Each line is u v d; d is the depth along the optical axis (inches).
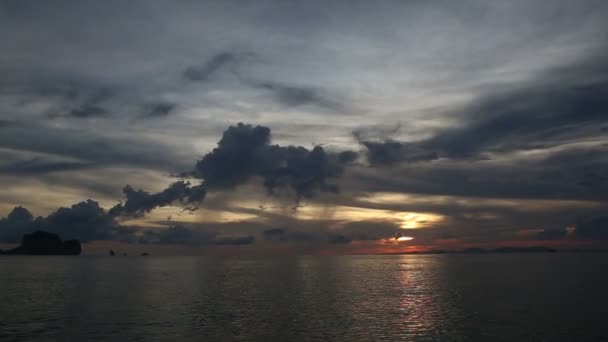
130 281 4060.0
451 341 1508.4
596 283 3538.4
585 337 1560.0
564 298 2573.8
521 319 1877.5
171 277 4655.5
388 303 2421.3
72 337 1603.1
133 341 1537.9
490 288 3213.6
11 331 1704.0
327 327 1744.6
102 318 1961.1
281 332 1662.2
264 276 4842.5
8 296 2815.0
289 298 2694.4
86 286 3533.5
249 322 1857.8
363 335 1604.3
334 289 3265.3
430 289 3201.3
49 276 4788.4
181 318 1959.9
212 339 1558.8
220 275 5019.7
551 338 1550.2
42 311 2165.4
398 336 1585.9
